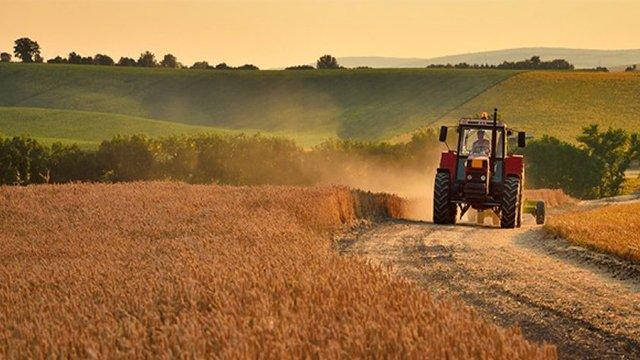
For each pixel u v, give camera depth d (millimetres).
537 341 29031
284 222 54719
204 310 25375
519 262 48000
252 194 78000
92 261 40281
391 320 22109
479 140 74688
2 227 62094
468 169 72188
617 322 31719
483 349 19281
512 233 66062
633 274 42500
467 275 43312
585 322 31781
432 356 18891
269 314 23672
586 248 51625
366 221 71500
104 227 59656
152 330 22250
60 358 19938
